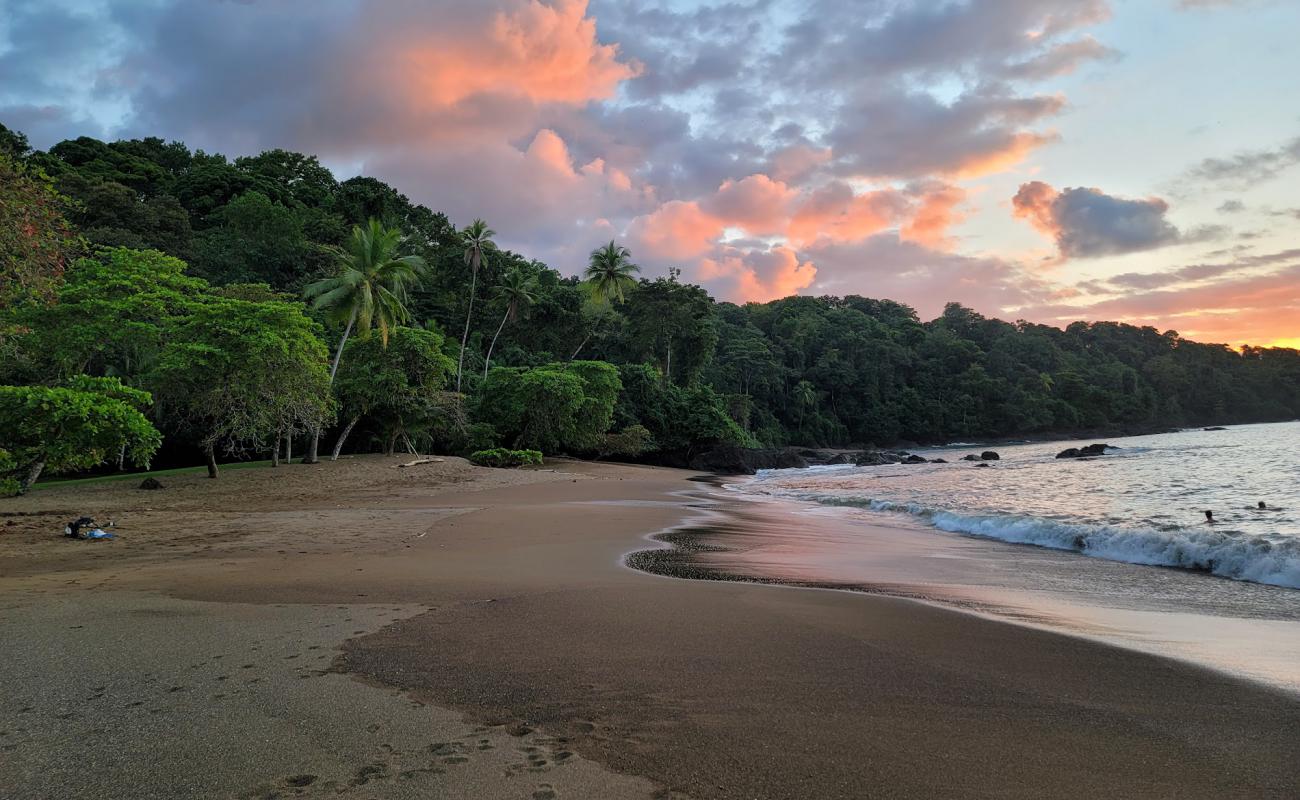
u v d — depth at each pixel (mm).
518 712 3619
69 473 30141
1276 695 4066
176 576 7578
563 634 5164
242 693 3846
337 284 30703
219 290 31328
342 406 30594
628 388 52000
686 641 5012
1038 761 3135
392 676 4168
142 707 3627
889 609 6195
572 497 21250
